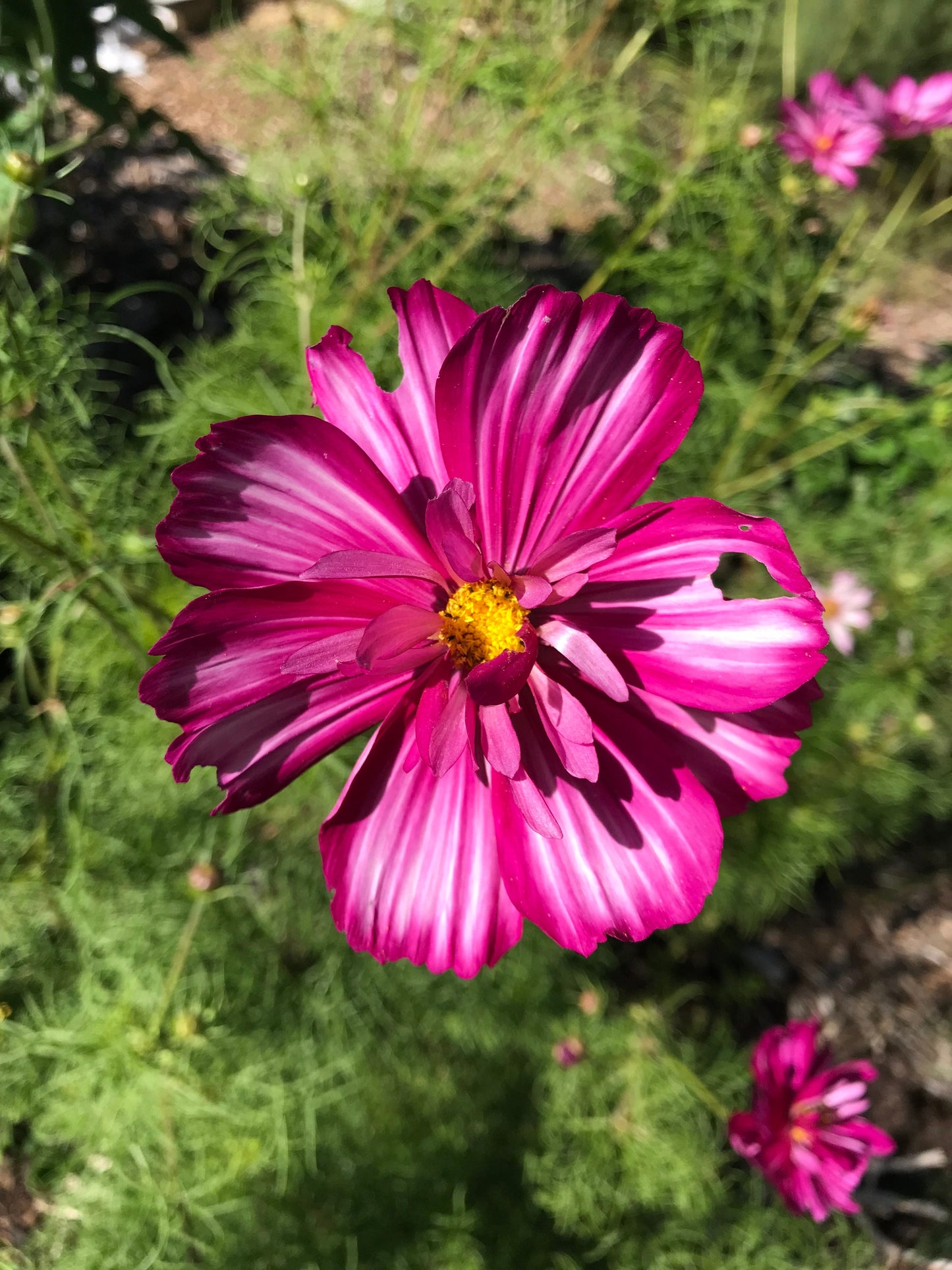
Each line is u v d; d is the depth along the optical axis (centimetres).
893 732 34
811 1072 27
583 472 13
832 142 29
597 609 13
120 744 26
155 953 26
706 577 13
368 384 13
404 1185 29
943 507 38
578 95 28
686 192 29
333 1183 29
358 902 13
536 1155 31
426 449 13
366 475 12
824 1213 26
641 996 36
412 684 13
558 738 13
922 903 40
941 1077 36
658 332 12
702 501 12
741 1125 26
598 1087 29
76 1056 23
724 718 13
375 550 13
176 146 40
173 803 27
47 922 26
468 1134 31
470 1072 32
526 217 43
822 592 35
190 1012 23
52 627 21
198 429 27
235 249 29
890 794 35
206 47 49
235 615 12
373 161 28
